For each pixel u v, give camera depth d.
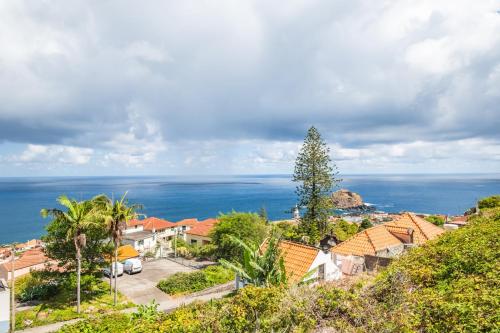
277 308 8.68
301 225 47.09
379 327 6.90
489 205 47.09
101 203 28.25
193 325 9.16
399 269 9.62
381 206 162.75
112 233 26.84
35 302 28.14
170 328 9.43
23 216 147.38
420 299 7.48
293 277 19.91
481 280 7.88
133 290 30.56
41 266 45.31
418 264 10.20
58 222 26.38
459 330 6.04
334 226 51.53
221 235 43.69
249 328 8.86
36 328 22.12
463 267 9.28
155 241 65.94
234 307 9.13
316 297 8.52
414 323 6.63
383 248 27.09
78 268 24.98
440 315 6.70
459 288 7.81
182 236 75.69
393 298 7.89
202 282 31.78
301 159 46.62
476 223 16.70
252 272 15.29
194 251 50.78
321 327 7.74
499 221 14.83
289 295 9.00
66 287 29.14
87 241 28.19
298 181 47.12
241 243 16.31
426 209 149.12
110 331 16.84
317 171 45.94
